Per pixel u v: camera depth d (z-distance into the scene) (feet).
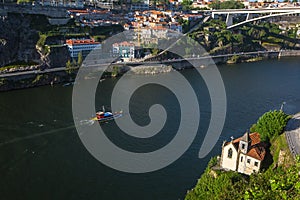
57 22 627.05
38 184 216.95
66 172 231.71
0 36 516.32
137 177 227.61
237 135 297.12
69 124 313.32
